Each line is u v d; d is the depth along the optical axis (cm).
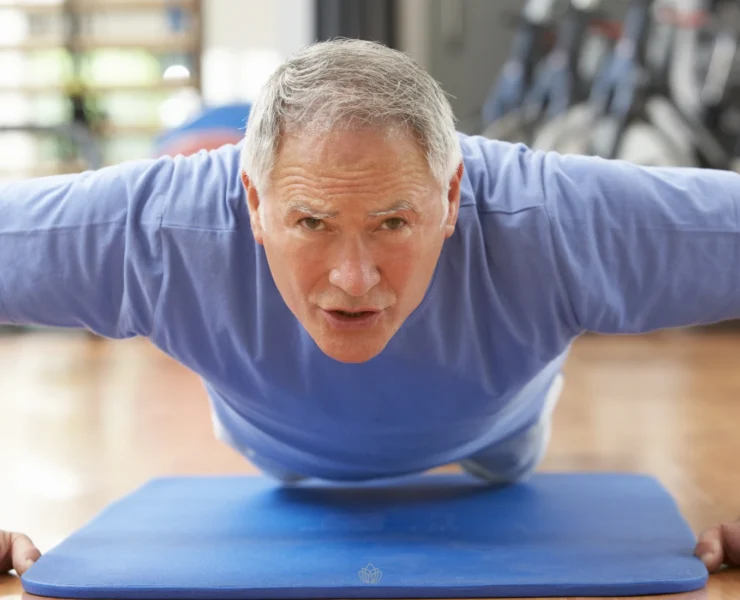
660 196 144
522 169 147
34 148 498
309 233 117
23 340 486
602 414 296
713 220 143
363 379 148
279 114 117
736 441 257
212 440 267
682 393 329
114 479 227
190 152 340
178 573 143
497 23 492
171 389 350
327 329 122
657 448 250
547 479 198
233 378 154
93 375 384
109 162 511
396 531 164
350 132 113
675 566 144
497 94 495
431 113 118
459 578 139
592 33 479
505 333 146
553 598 137
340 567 145
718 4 475
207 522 170
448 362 147
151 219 145
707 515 187
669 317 148
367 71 116
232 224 144
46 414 308
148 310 149
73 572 144
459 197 133
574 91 482
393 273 119
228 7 508
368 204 114
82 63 503
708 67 479
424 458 169
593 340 467
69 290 148
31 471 236
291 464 176
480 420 159
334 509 178
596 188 143
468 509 176
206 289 145
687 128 478
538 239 140
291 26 509
